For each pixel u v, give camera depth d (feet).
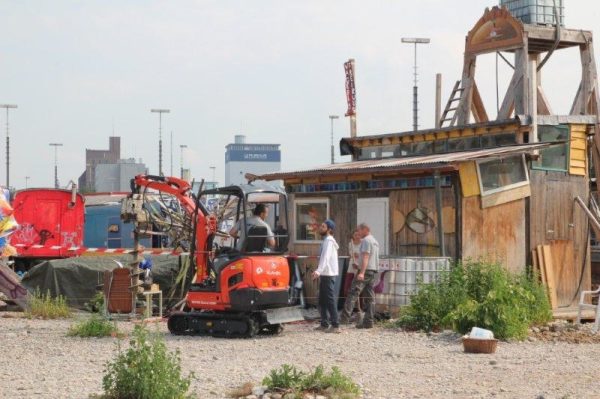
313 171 76.33
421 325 60.54
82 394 36.47
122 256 76.95
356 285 62.85
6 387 38.29
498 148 71.92
